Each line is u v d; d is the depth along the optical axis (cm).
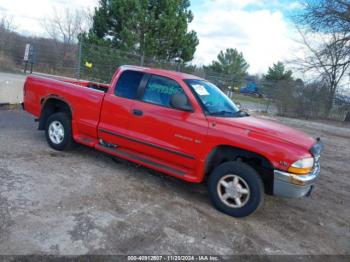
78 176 538
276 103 2361
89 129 603
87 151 680
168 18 2075
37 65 2119
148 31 2052
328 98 2348
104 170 586
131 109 553
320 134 1580
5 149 614
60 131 645
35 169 539
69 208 427
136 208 458
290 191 445
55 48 2361
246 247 405
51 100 666
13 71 1886
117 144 575
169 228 418
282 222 496
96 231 384
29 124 854
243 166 468
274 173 449
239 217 476
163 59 2138
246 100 2480
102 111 586
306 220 518
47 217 397
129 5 2019
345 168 907
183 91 523
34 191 459
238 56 4906
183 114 510
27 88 693
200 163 495
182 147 506
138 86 563
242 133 473
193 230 423
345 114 2356
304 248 428
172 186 565
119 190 509
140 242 377
